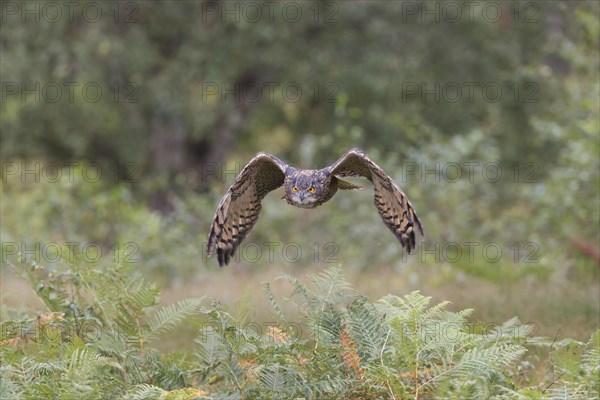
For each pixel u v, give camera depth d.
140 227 28.27
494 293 18.17
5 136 39.28
